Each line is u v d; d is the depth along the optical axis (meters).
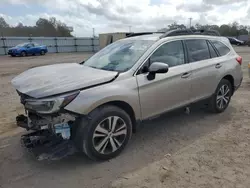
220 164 3.02
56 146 3.32
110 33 28.30
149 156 3.24
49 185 2.67
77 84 2.82
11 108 5.40
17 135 3.93
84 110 2.77
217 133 3.95
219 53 4.70
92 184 2.68
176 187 2.59
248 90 6.91
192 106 4.18
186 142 3.64
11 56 25.34
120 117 3.14
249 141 3.64
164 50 3.71
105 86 2.98
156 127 4.22
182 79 3.81
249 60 15.72
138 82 3.26
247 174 2.80
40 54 27.42
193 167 2.96
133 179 2.74
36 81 3.03
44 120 2.86
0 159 3.20
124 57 3.63
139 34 4.69
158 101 3.54
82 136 2.88
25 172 2.91
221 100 4.80
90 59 4.21
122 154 3.29
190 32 4.34
